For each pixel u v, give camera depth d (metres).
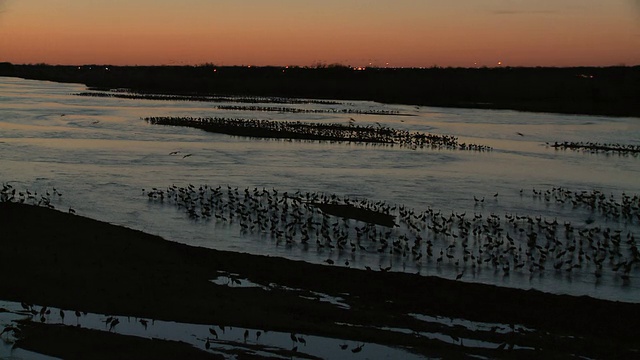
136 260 22.92
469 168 49.59
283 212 31.42
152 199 34.75
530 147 64.69
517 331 18.19
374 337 17.33
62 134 64.62
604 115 112.56
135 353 15.65
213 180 41.28
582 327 18.67
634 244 27.94
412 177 44.47
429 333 17.83
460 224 29.48
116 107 104.50
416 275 22.66
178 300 19.36
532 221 31.20
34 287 19.56
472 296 20.83
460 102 140.38
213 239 27.30
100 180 40.06
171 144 58.75
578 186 43.44
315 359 15.86
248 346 16.41
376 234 28.20
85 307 18.45
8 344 15.81
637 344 17.66
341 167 47.88
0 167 43.62
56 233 24.94
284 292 20.73
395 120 92.19
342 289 21.23
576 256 26.30
